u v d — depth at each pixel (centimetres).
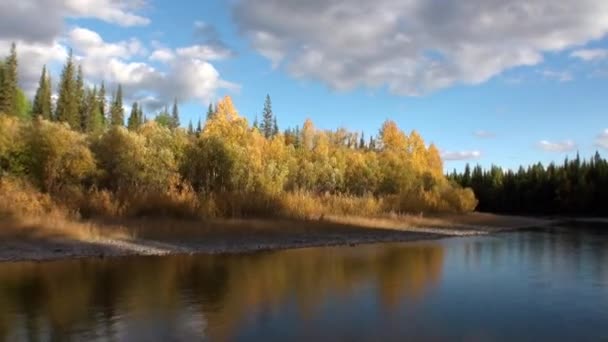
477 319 1255
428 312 1324
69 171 4031
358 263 2203
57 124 4406
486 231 4584
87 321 1186
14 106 7562
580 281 1814
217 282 1697
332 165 7162
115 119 9800
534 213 9956
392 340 1080
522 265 2219
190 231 2959
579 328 1191
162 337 1072
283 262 2203
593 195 9269
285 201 4031
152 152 4359
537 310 1362
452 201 6562
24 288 1555
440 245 3138
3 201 2880
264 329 1141
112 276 1784
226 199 3719
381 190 7112
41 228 2603
